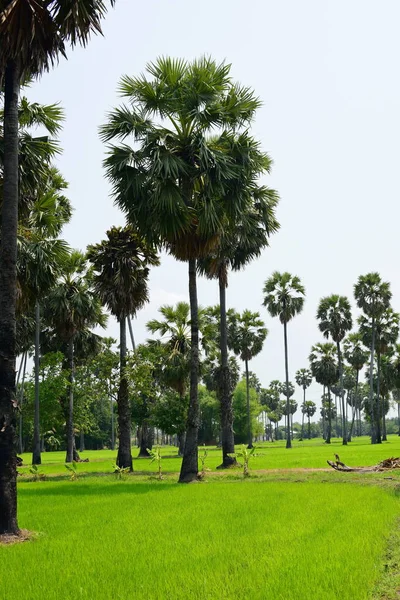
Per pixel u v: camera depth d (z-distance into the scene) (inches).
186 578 304.0
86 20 529.3
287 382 2802.7
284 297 2738.7
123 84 942.4
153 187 898.7
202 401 3937.0
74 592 284.8
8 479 471.2
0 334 488.7
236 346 2888.8
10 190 513.3
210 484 888.9
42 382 1788.9
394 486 752.3
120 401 1323.8
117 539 423.2
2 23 492.1
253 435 3956.7
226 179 936.9
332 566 312.7
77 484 973.2
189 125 970.1
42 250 863.7
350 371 4596.5
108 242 1315.2
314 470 1069.1
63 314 1667.1
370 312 2842.0
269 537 404.5
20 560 364.8
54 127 737.0
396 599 264.4
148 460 1975.9
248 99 971.9
